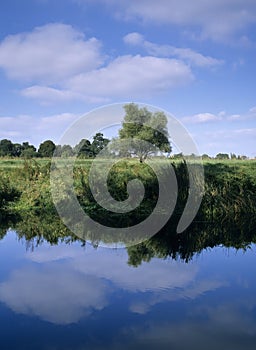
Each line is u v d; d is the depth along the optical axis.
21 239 8.28
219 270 5.83
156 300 4.50
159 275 5.53
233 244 8.00
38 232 9.19
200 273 5.65
